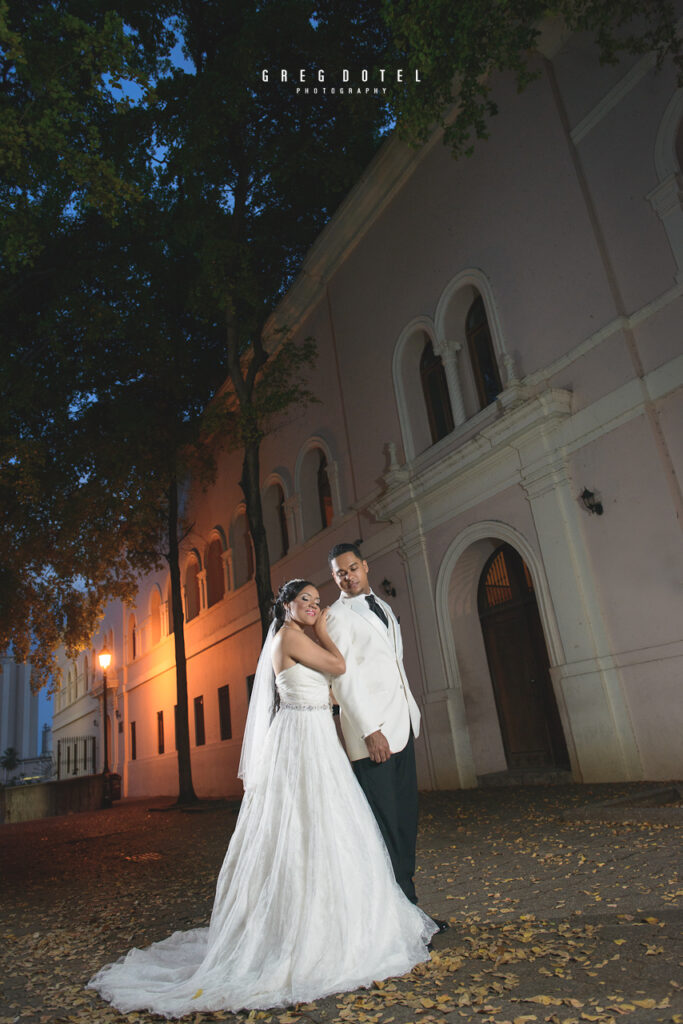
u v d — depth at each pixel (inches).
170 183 563.8
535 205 405.4
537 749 428.1
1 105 401.7
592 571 355.9
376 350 548.1
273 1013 104.3
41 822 823.7
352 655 139.6
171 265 709.9
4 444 534.0
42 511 631.2
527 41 331.9
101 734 1312.7
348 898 118.9
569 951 115.6
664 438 328.5
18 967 158.4
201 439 738.2
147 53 519.8
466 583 469.7
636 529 335.6
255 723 139.3
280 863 121.6
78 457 642.8
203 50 555.8
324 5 519.2
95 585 720.3
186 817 554.3
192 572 952.9
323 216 667.4
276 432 709.3
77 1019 111.7
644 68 347.3
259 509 501.0
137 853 366.9
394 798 138.0
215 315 643.5
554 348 386.9
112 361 673.0
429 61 310.5
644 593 329.7
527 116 414.3
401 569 505.0
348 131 563.5
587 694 348.8
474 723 447.8
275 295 684.1
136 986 123.6
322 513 647.8
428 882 188.7
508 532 407.5
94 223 596.4
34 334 612.1
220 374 776.3
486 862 205.2
